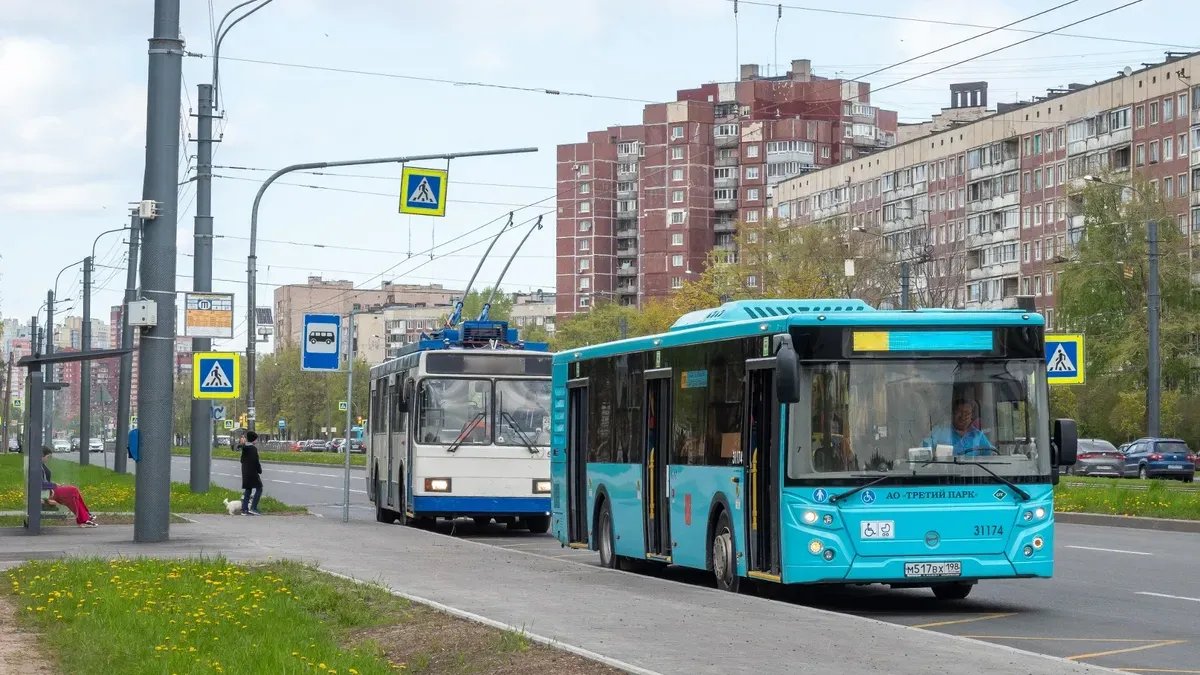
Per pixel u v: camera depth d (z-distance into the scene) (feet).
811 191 488.44
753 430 57.77
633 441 71.36
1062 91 413.80
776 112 557.74
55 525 99.86
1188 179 340.18
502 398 104.47
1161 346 258.16
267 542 81.56
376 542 81.82
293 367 530.27
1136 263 265.95
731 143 575.79
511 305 558.56
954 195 419.54
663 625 44.47
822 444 54.39
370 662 37.60
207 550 76.07
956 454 54.65
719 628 43.73
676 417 66.28
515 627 43.60
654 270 582.76
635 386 71.46
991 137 403.34
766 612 47.91
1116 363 260.83
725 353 60.70
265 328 177.37
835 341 54.75
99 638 41.83
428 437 103.35
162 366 81.46
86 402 236.22
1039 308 383.65
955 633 48.65
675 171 578.25
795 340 54.85
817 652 38.91
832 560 53.83
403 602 50.80
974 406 55.06
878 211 451.53
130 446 84.02
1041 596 60.34
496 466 103.71
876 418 54.54
